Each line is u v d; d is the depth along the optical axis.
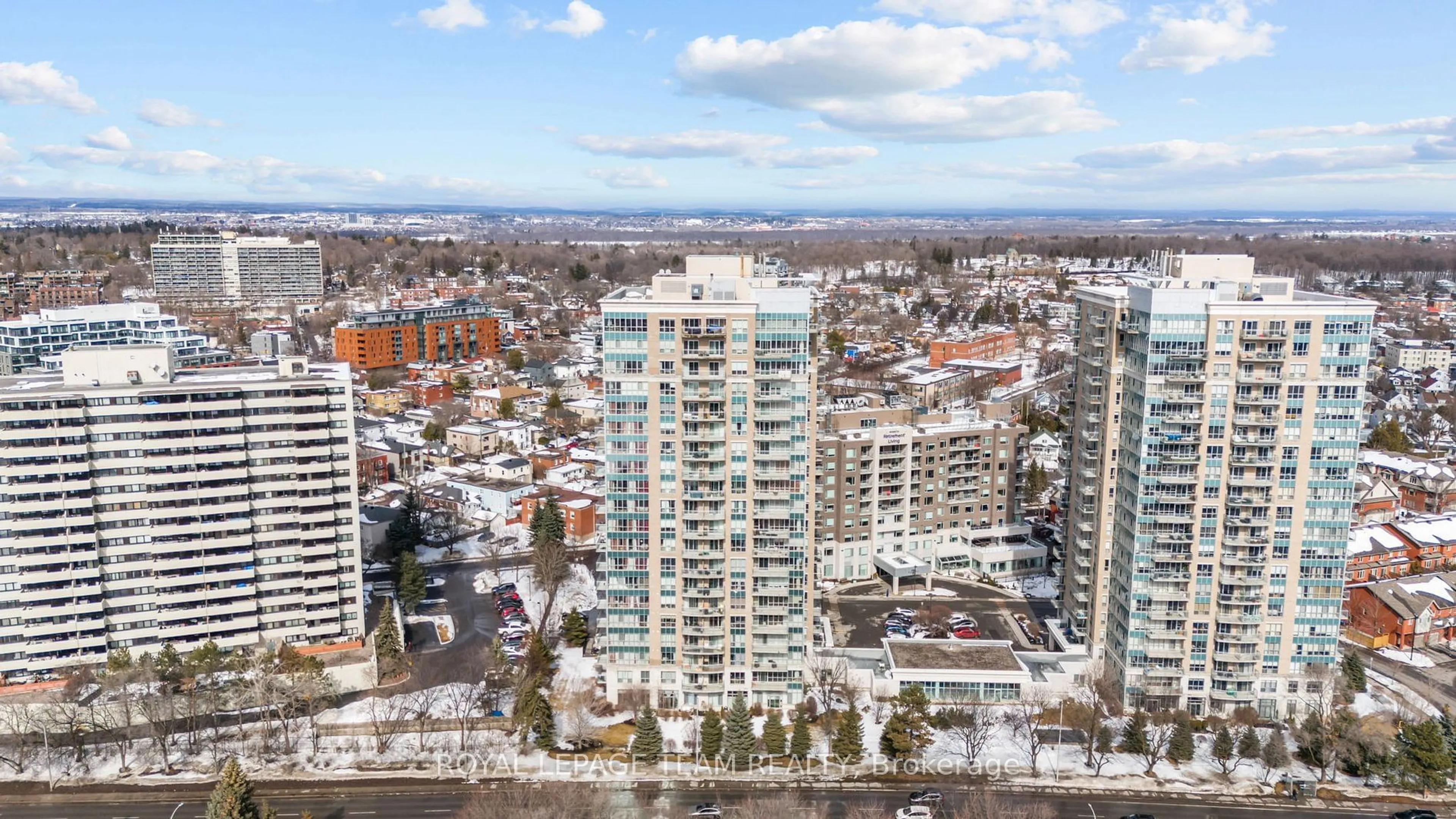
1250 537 167.75
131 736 171.12
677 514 170.50
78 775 157.75
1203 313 161.75
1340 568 167.12
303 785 155.00
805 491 169.25
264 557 189.12
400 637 198.38
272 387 184.62
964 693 179.88
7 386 180.00
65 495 173.88
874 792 153.88
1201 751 165.75
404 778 157.12
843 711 175.50
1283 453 164.50
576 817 142.00
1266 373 163.00
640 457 168.88
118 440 176.38
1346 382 161.62
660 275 180.75
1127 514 173.88
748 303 164.00
